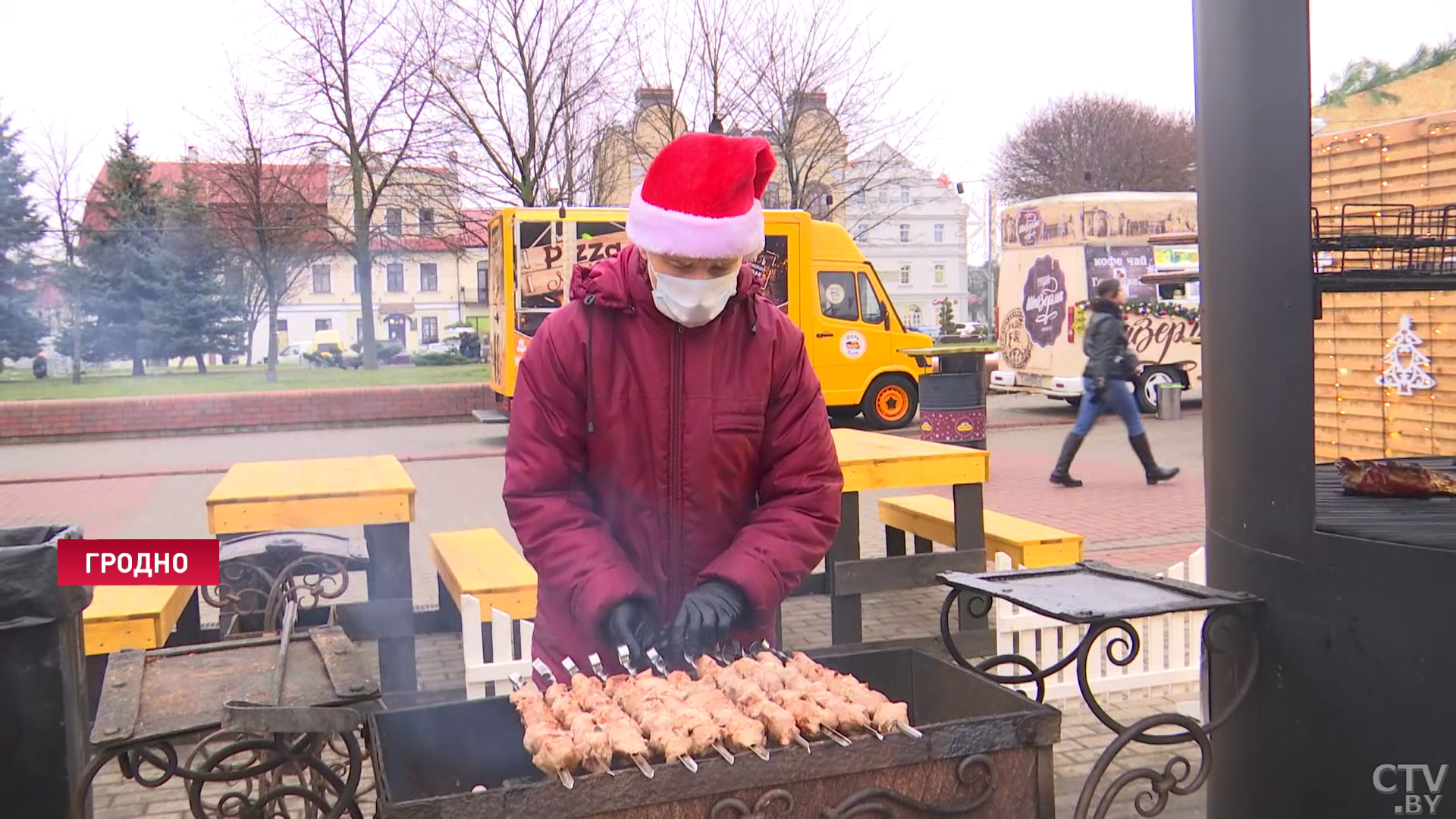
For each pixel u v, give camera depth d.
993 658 2.92
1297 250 2.33
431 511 10.25
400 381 25.28
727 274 2.20
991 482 11.20
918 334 16.30
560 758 1.76
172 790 3.96
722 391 2.33
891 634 5.95
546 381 2.35
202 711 2.05
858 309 15.83
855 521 5.31
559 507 2.31
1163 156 40.56
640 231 2.17
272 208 27.38
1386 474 2.82
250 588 4.89
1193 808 3.62
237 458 14.63
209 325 34.34
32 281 33.59
